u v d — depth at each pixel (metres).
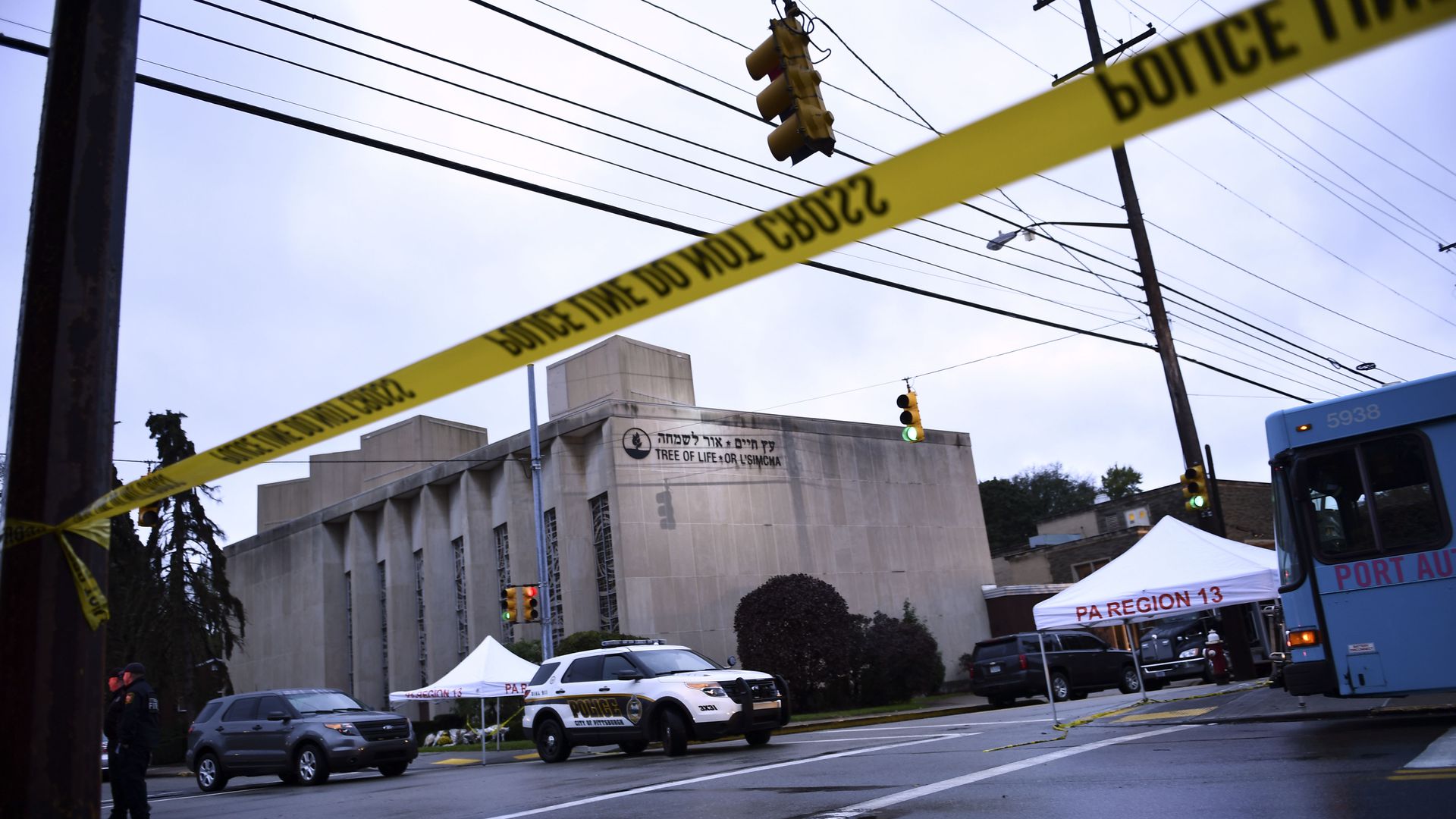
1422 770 6.82
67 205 3.79
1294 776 7.20
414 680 34.06
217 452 4.22
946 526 35.69
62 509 3.56
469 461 32.41
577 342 3.59
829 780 9.64
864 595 32.41
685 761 13.85
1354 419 9.45
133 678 9.94
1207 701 14.12
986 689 22.89
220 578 34.66
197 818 11.80
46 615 3.47
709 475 30.05
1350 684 9.20
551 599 29.72
